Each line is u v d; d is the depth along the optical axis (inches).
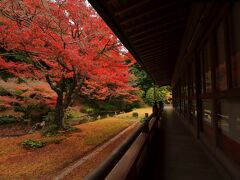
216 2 132.1
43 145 396.8
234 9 122.8
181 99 496.7
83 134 482.6
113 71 510.6
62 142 415.5
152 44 244.2
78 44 429.4
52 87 507.8
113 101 1157.7
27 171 279.6
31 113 728.3
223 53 146.8
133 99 1126.4
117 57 491.2
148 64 359.6
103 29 442.3
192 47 240.5
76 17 421.7
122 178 79.9
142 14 150.8
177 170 152.4
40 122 703.1
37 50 411.5
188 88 338.3
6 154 355.3
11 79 655.8
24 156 340.8
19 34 382.6
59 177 261.7
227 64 129.6
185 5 168.7
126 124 650.8
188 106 340.5
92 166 292.4
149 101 1348.4
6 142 433.4
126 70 542.6
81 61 405.7
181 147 220.8
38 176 265.3
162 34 222.8
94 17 431.2
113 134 495.8
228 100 140.3
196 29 194.5
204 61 209.0
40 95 659.4
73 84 506.6
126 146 88.0
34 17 390.3
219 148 158.6
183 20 201.0
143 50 254.5
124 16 147.6
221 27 148.1
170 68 530.6
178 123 418.9
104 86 663.1
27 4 387.5
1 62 450.6
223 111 152.3
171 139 263.3
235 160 128.9
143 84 1445.6
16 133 589.0
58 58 442.3
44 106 764.0
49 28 419.5
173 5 164.4
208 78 193.2
